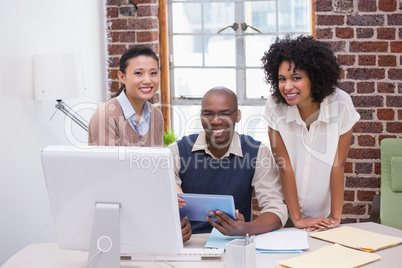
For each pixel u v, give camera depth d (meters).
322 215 2.46
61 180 1.64
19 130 2.84
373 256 1.82
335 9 3.67
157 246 1.66
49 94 2.91
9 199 2.74
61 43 3.31
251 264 1.65
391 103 3.70
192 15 4.11
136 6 3.91
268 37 4.03
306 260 1.79
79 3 3.55
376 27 3.66
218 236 2.06
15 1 2.81
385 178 3.35
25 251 1.95
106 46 3.98
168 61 4.14
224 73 4.12
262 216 2.12
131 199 1.61
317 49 2.14
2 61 2.69
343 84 3.72
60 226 1.71
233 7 4.05
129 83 2.52
